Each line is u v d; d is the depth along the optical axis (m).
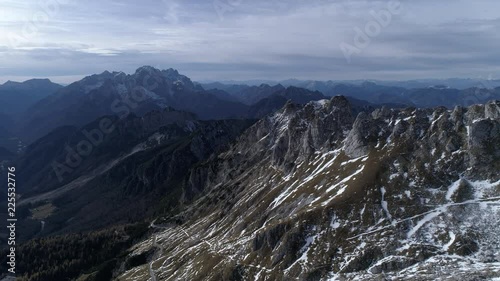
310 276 175.75
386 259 170.38
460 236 171.38
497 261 157.12
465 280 142.62
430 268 157.75
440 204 192.75
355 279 163.88
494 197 188.00
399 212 193.88
